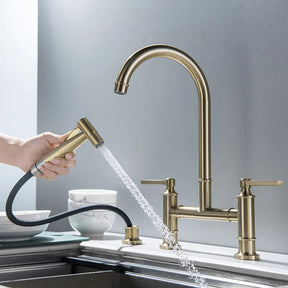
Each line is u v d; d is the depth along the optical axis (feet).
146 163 4.46
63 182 5.42
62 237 4.01
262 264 2.96
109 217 4.26
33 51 6.06
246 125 3.69
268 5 3.60
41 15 5.86
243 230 3.17
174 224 3.61
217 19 3.95
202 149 3.46
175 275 3.08
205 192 3.44
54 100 5.61
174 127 4.24
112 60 4.90
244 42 3.74
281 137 3.46
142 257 3.42
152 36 4.50
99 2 5.08
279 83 3.50
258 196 3.59
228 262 2.94
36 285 3.09
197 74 3.46
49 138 4.00
